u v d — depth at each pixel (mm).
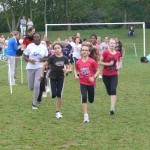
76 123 9953
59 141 8297
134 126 9547
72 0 64188
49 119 10438
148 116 10711
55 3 65062
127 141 8242
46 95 14164
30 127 9531
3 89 16062
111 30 54406
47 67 12102
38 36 11891
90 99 10469
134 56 39812
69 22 64500
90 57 10820
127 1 61062
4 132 9047
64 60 10727
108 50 11023
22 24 47344
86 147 7855
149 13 62719
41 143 8156
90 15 65000
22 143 8156
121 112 11281
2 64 28641
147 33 53312
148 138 8469
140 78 19844
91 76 10164
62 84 10688
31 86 12031
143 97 13914
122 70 24125
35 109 11805
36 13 65812
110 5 63750
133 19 63312
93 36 15023
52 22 65125
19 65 28500
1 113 11203
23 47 13609
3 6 63875
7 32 64625
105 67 11047
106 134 8820
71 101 13180
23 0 64125
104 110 11609
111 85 11031
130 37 51281
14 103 12852
